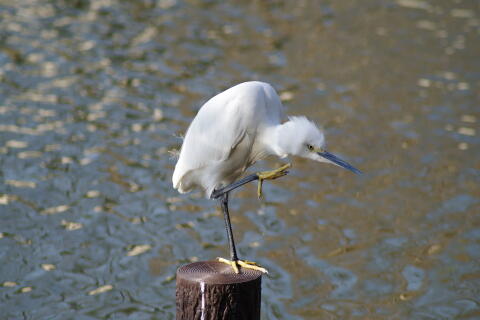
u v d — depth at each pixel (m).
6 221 12.41
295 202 13.41
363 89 18.95
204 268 6.66
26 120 16.38
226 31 23.14
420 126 16.78
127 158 14.84
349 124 16.72
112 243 11.97
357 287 10.95
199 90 18.52
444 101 18.36
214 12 25.05
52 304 10.47
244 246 11.95
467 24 24.98
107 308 10.43
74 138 15.61
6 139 15.38
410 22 24.97
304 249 11.89
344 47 22.19
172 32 22.89
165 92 18.31
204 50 21.39
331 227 12.57
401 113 17.50
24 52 20.69
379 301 10.65
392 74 20.11
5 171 14.05
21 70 19.38
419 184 14.11
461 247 12.02
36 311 10.31
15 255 11.51
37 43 21.47
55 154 14.85
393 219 12.85
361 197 13.59
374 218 12.87
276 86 18.88
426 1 27.69
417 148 15.65
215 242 12.05
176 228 12.47
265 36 22.86
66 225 12.41
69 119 16.55
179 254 11.70
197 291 6.25
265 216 12.91
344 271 11.34
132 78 19.19
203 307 6.26
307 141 7.12
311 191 13.82
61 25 23.20
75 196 13.32
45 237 12.03
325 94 18.50
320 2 26.88
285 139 7.21
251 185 14.11
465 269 11.42
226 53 21.27
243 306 6.29
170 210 13.02
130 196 13.41
